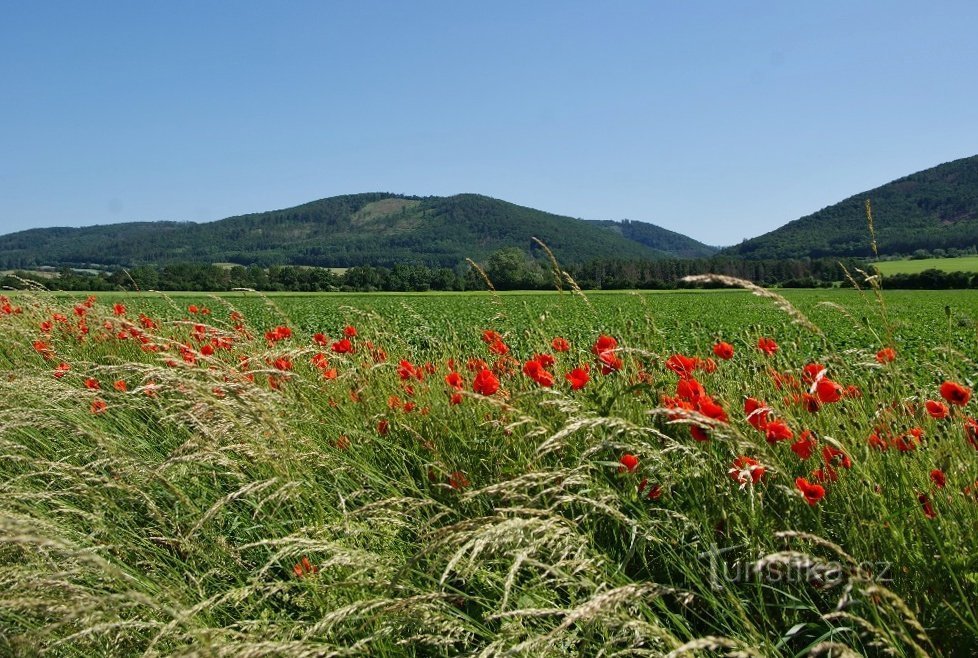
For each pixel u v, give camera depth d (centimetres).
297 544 223
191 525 293
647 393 304
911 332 1594
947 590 212
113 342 697
